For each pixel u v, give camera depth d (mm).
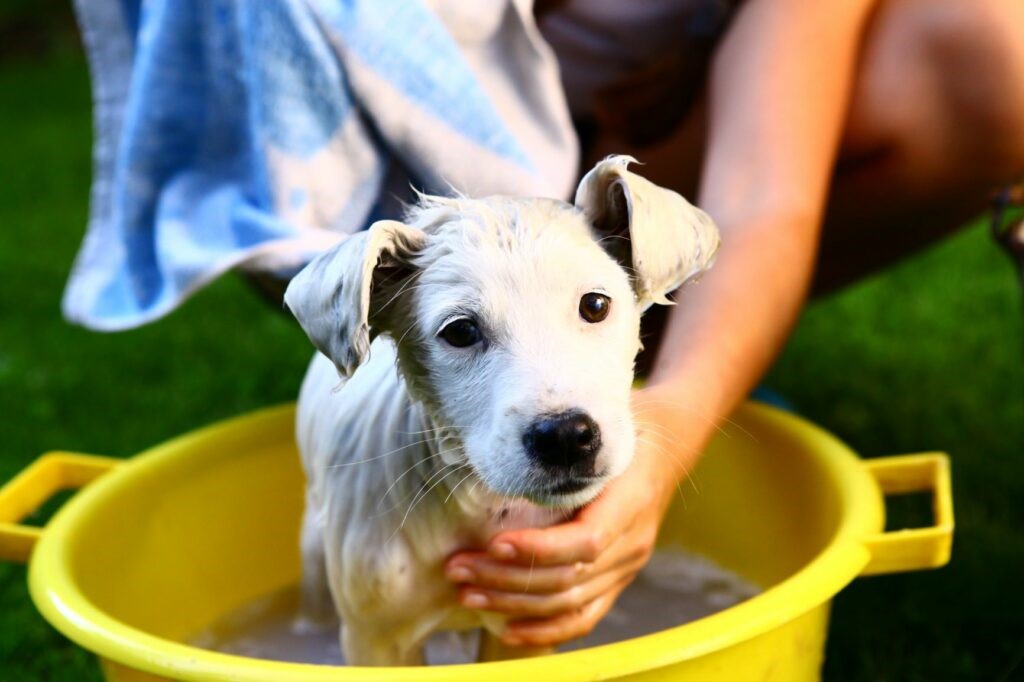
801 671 642
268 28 745
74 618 628
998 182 886
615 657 566
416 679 558
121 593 766
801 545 771
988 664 756
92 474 813
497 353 585
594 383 582
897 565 653
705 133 922
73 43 3578
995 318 1201
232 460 843
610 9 908
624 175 587
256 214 757
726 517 839
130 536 778
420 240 607
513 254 589
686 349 702
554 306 587
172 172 812
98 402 1151
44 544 711
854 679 753
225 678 575
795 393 1067
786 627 613
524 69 787
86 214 1888
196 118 806
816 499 750
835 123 798
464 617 683
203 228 785
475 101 748
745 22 840
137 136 801
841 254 974
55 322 1390
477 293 586
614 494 636
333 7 747
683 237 590
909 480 737
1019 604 793
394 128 746
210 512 834
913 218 927
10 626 830
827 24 819
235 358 1242
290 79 747
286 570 870
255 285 907
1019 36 833
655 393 678
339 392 686
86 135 2516
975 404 1012
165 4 791
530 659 568
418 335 611
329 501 666
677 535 867
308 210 757
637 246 577
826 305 1284
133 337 1331
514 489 581
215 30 785
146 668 593
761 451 806
